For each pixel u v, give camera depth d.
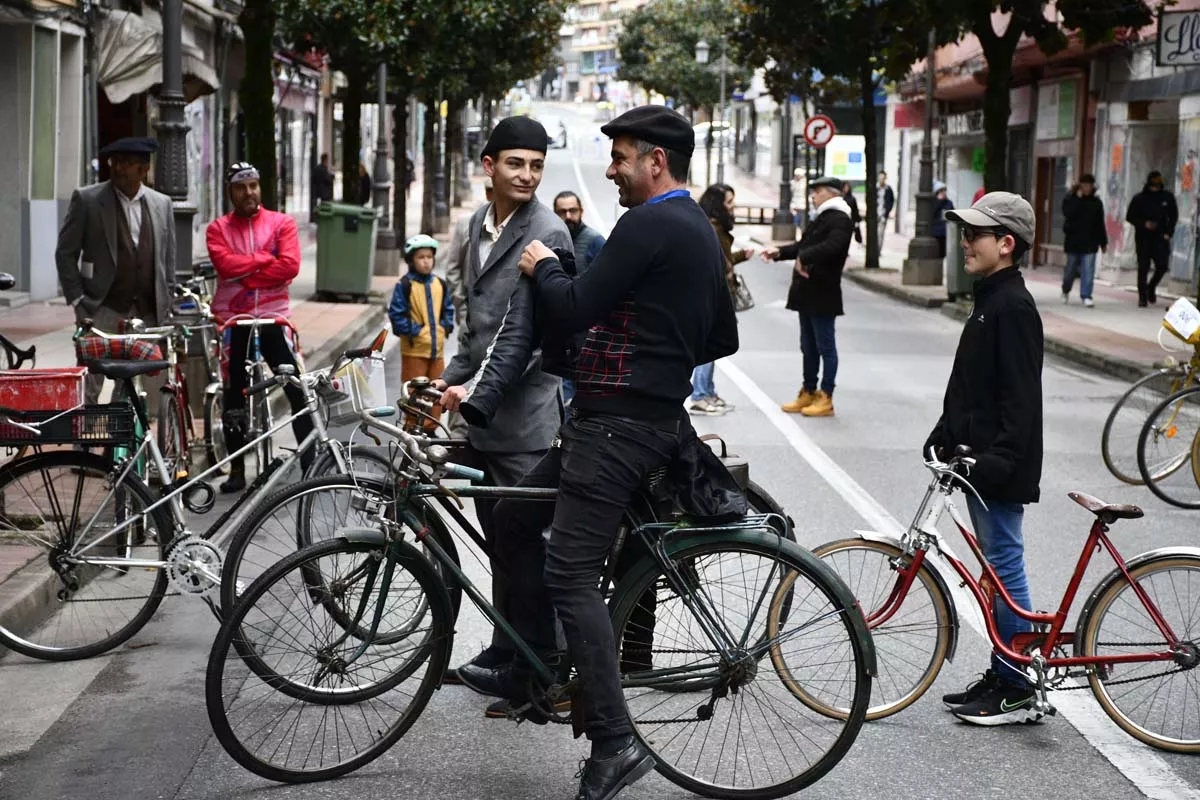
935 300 26.94
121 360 7.19
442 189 43.59
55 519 6.65
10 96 21.31
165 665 6.52
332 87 58.44
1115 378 17.70
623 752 4.88
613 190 66.81
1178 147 28.19
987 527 5.94
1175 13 18.25
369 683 5.29
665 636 5.05
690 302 4.80
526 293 5.21
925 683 5.94
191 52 24.86
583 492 4.82
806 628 5.05
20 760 5.38
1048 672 5.74
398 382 13.36
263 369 8.34
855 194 59.47
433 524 5.47
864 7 32.34
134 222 9.93
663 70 79.31
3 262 21.42
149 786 5.14
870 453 12.23
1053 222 36.09
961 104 45.62
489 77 41.59
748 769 5.06
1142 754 5.58
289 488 6.30
